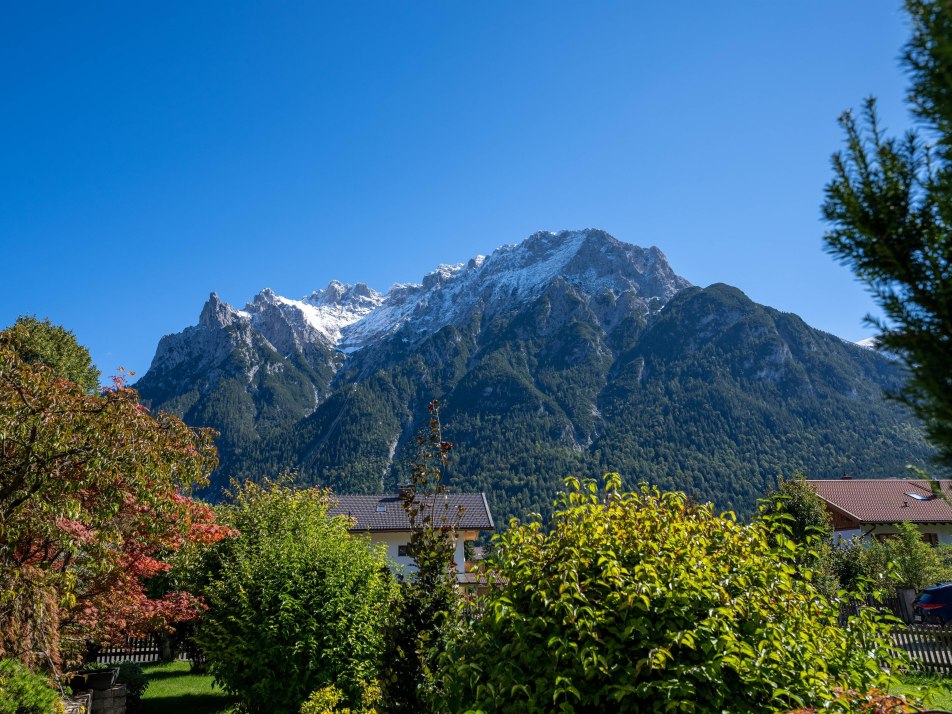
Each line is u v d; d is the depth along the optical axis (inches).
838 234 106.8
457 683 194.2
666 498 229.8
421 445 289.1
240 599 424.8
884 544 1057.5
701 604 181.3
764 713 168.7
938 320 97.5
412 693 244.5
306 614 410.9
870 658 191.5
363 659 406.6
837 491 1673.2
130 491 343.9
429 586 260.4
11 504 288.5
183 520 381.4
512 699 179.3
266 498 787.4
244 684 414.0
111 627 473.4
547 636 185.2
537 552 209.5
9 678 284.7
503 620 193.9
